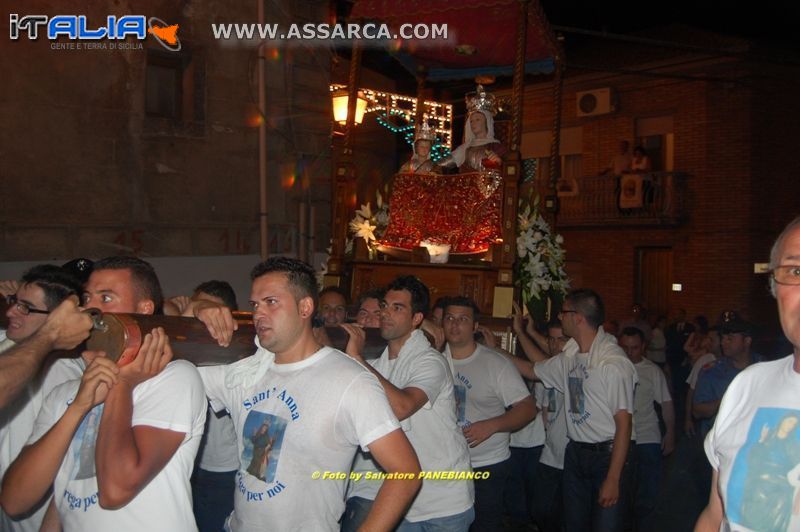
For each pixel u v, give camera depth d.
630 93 18.86
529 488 6.60
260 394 2.98
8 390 2.40
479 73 9.87
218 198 8.97
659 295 19.00
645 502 6.86
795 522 2.21
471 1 7.53
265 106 9.27
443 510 4.08
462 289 7.08
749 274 17.12
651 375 7.04
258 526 2.88
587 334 5.38
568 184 19.53
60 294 3.35
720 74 17.42
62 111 7.80
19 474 2.55
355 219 8.03
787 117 17.58
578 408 5.35
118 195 8.20
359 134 13.17
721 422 2.51
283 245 9.56
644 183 18.27
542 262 7.32
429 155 8.09
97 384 2.53
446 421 4.14
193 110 8.80
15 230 7.51
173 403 2.71
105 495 2.51
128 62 8.24
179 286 8.55
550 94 20.08
